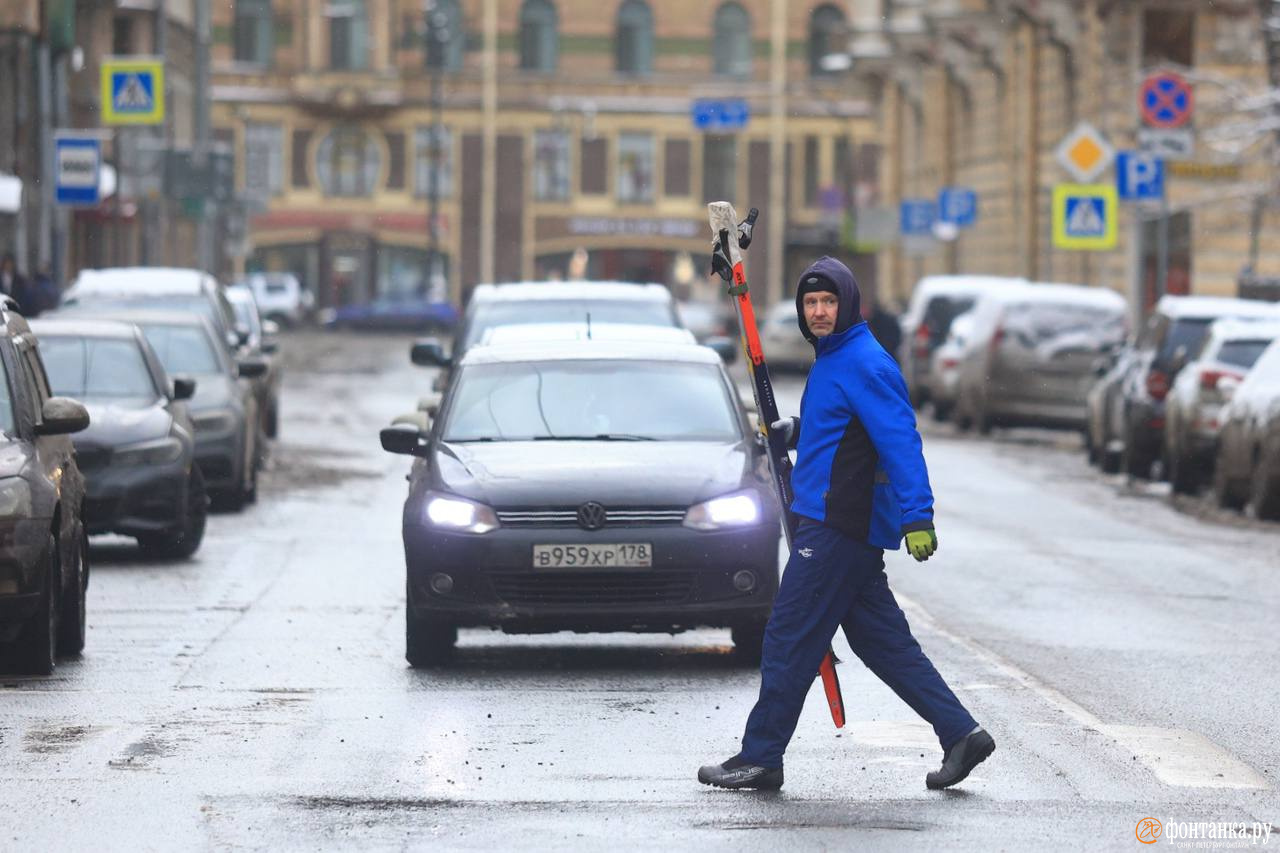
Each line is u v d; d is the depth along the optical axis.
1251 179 128.38
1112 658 35.03
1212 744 27.23
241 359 70.81
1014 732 27.86
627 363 37.47
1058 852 21.36
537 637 38.25
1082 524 60.66
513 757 26.23
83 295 71.31
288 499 64.19
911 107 191.88
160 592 42.91
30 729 28.03
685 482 33.72
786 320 158.00
